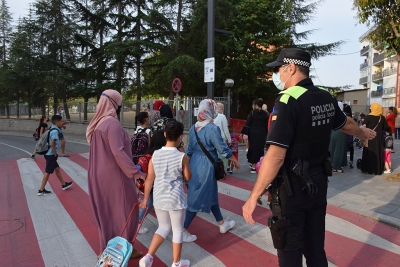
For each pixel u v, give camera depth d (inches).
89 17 821.9
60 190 281.9
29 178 334.3
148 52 816.3
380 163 322.3
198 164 167.3
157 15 742.5
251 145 327.0
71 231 188.5
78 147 615.2
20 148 623.5
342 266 144.6
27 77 1043.3
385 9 306.0
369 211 211.2
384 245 165.9
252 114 324.8
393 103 1727.4
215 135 163.9
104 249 135.1
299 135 91.4
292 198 93.0
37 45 1098.1
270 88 871.7
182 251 161.3
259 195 90.5
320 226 99.8
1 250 164.1
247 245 167.3
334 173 332.8
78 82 905.5
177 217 135.9
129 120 710.5
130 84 868.6
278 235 92.0
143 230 184.4
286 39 839.1
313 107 92.2
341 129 109.3
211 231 186.1
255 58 778.8
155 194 135.7
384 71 1836.9
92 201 137.5
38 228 193.6
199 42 788.0
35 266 147.6
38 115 1138.0
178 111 551.8
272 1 804.0
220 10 708.7
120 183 137.5
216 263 149.0
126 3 829.8
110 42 831.1
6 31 1386.6
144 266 128.2
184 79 759.7
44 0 1036.5
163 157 135.6
